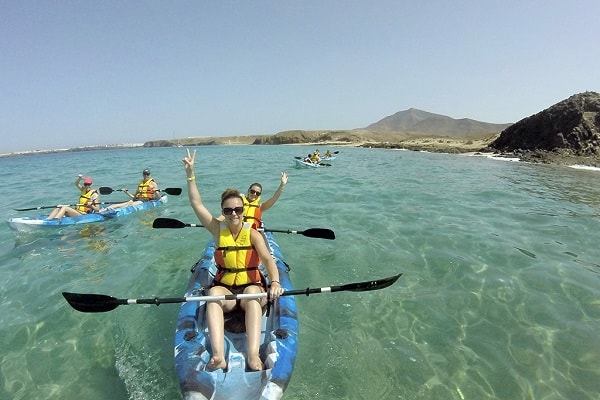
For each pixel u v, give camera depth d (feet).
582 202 24.62
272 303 9.21
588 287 12.10
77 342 9.49
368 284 8.82
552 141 57.52
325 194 28.12
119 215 21.39
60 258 15.29
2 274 13.83
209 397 6.49
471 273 13.24
